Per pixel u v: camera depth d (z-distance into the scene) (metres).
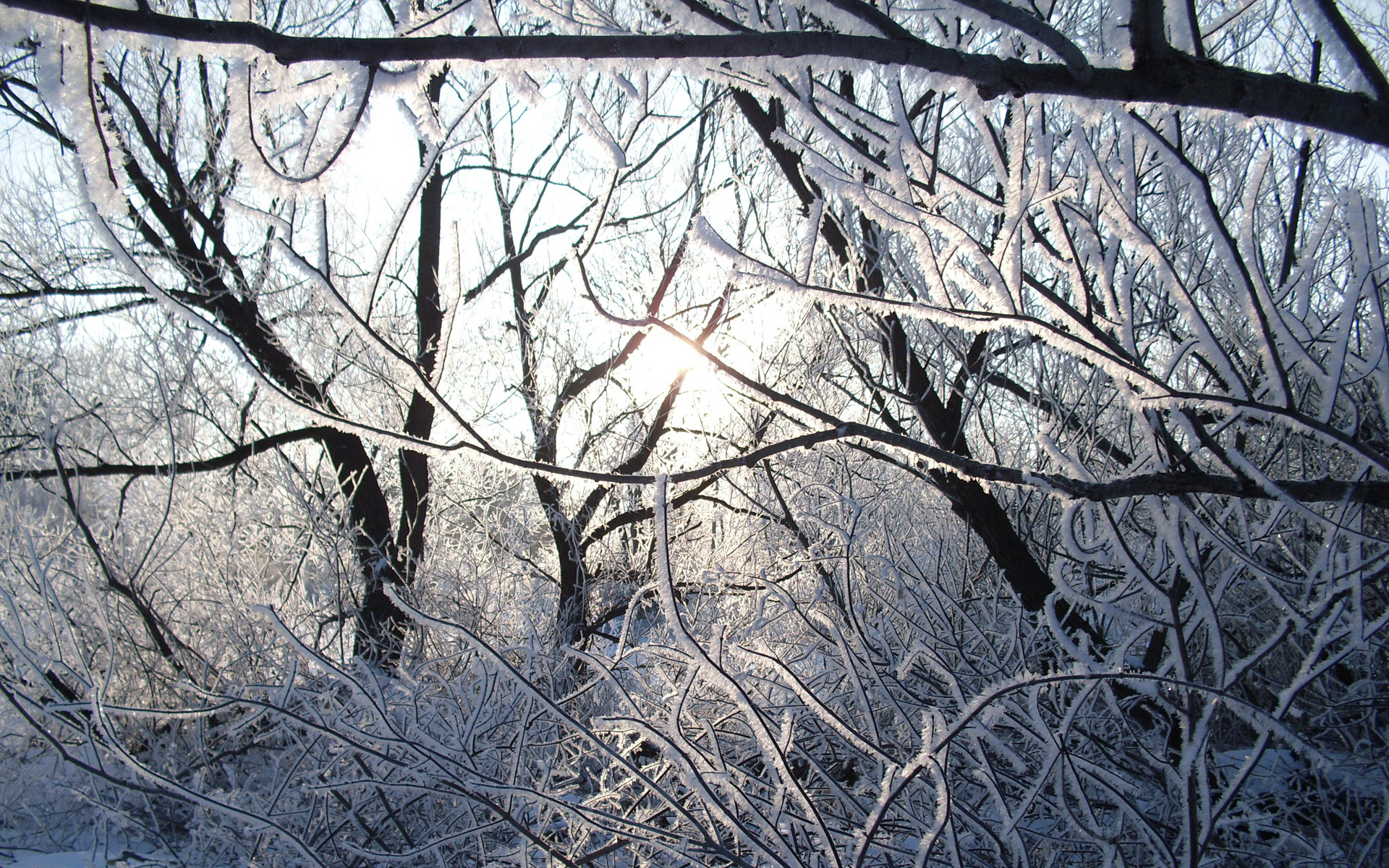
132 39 1.06
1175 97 1.24
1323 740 3.46
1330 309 3.71
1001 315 1.88
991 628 3.99
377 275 1.51
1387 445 3.13
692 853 2.64
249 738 5.48
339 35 1.08
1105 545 2.90
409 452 7.51
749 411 6.92
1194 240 4.29
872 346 5.27
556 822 3.36
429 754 2.73
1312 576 2.55
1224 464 1.98
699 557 8.26
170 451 6.43
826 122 1.82
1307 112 1.26
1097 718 3.52
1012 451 6.40
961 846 3.02
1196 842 2.26
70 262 6.95
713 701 3.39
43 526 6.18
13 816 5.01
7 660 5.29
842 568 4.34
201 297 6.47
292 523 7.24
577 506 8.34
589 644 7.56
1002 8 1.15
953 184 2.02
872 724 2.55
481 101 1.49
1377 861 2.68
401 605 2.35
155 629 5.89
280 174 1.24
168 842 4.58
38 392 6.63
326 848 4.10
